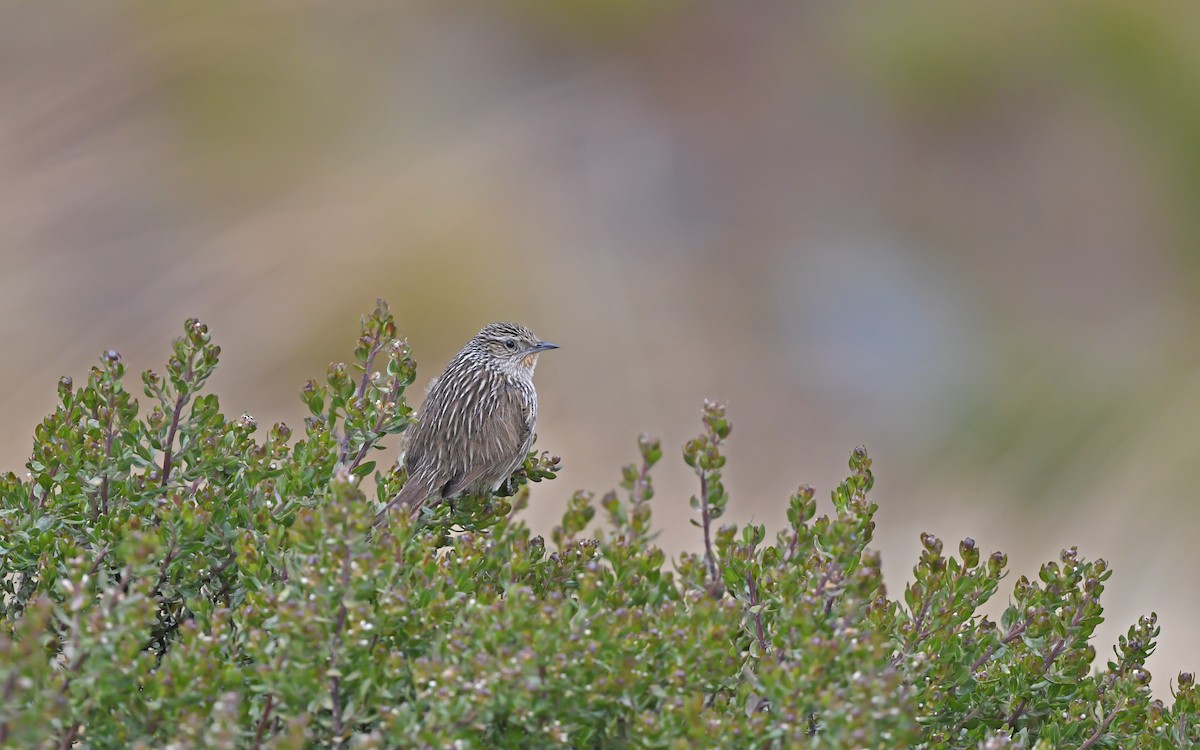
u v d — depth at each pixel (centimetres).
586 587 456
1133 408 1764
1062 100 2511
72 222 2116
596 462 1761
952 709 534
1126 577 1414
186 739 408
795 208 2464
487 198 2191
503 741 444
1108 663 566
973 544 532
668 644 463
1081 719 540
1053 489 1653
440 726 415
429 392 846
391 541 478
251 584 505
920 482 1742
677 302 2212
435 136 2366
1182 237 2325
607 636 449
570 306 2050
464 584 502
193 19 2383
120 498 573
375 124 2352
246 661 499
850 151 2548
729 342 2134
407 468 803
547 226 2256
